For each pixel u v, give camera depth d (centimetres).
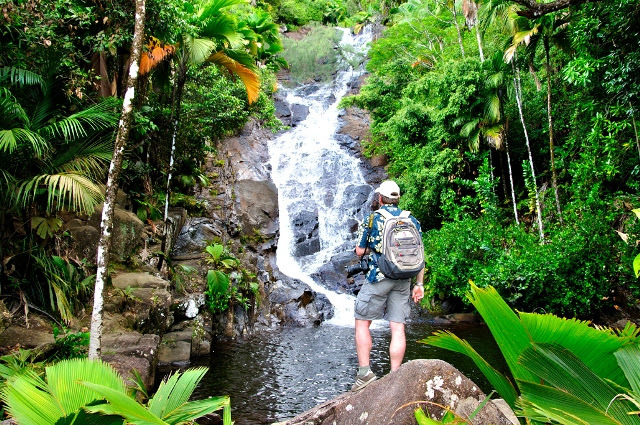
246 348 1027
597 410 198
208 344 973
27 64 727
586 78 1155
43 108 696
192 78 1397
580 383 205
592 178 1330
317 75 2839
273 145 2014
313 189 1812
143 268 998
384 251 380
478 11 1652
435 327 1213
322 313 1317
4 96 659
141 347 706
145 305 840
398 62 2027
